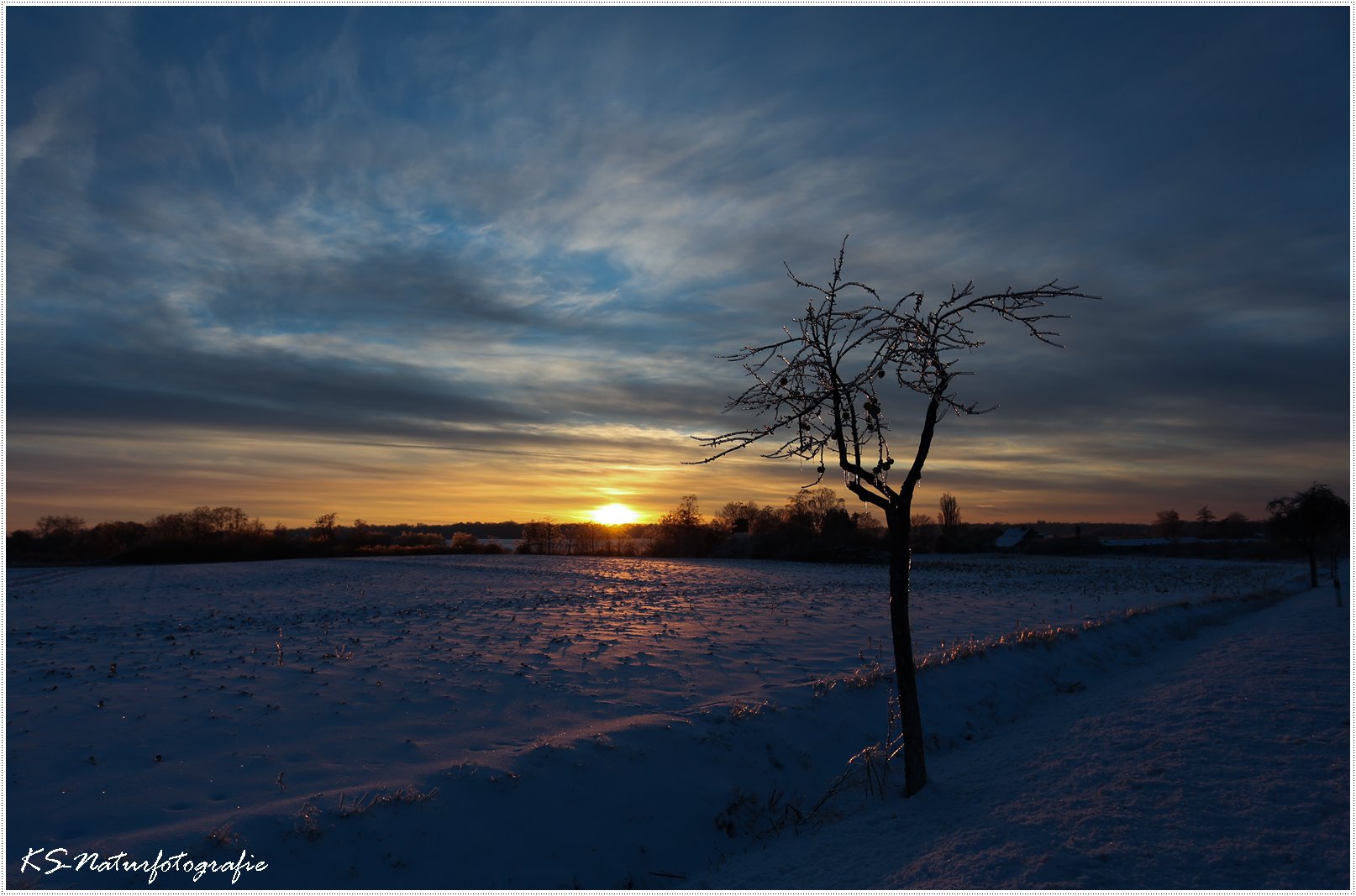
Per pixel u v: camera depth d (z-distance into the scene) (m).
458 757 8.38
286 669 13.59
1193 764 7.54
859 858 6.36
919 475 8.05
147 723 9.87
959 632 19.55
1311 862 5.18
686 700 11.37
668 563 63.94
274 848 6.09
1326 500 37.53
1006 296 7.48
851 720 10.42
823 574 52.00
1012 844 6.01
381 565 56.28
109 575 47.06
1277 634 17.31
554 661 14.75
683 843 7.33
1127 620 20.22
